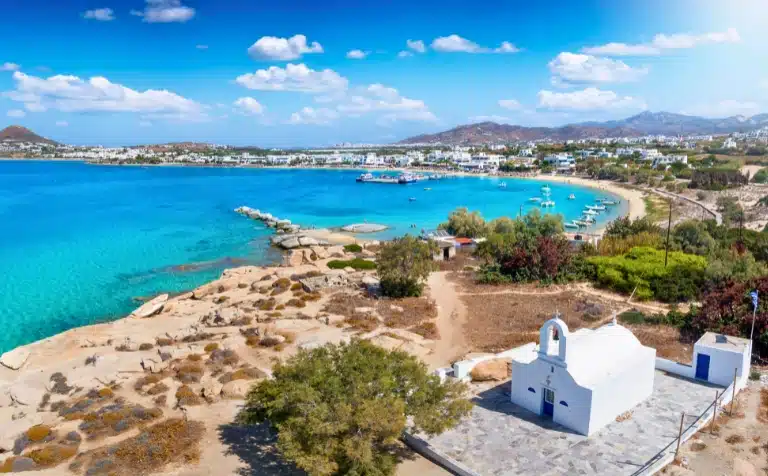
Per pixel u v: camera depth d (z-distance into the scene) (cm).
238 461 2998
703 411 3291
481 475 2672
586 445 2939
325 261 8631
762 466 2723
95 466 2920
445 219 15550
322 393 2702
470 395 3641
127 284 8075
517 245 7425
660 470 2708
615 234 9844
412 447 3059
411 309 5825
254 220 14825
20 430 3353
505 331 5100
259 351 4688
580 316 5441
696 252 7938
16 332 6119
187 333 5200
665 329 4981
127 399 3806
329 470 2378
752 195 17088
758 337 4200
